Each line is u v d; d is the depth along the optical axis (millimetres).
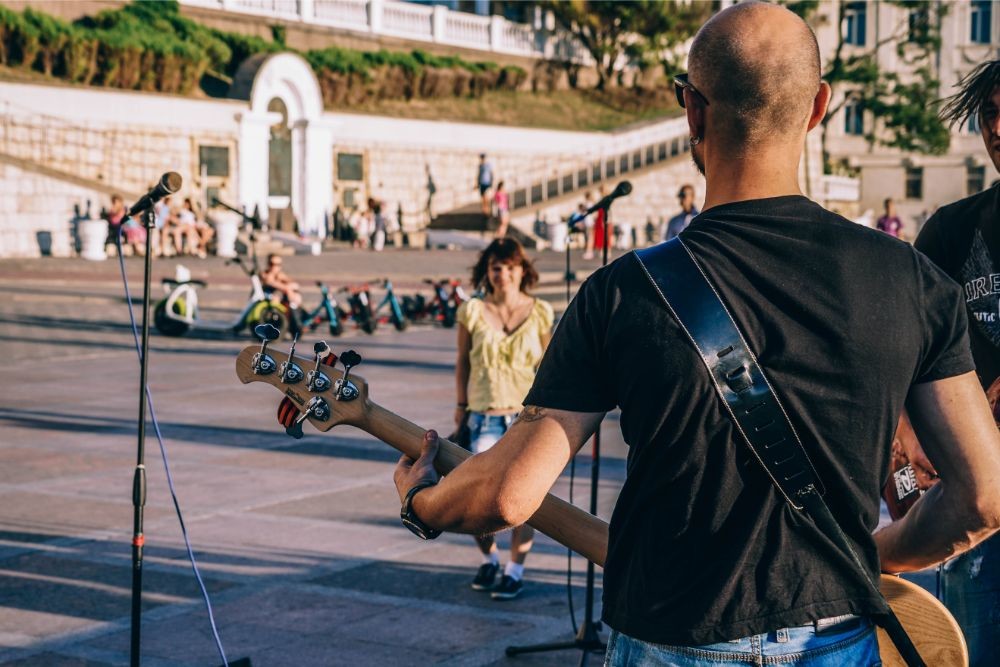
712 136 2039
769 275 1953
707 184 2080
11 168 30594
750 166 2018
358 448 9969
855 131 61906
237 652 5270
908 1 55844
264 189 38438
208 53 39469
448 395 12992
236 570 6508
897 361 1952
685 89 2059
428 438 2371
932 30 59219
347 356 2463
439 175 44156
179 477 8789
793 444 1917
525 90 52500
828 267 1955
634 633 1979
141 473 4402
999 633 3092
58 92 33156
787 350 1919
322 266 30734
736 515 1935
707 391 1918
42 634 5473
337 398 2482
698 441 1930
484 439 6281
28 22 33938
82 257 30984
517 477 1969
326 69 42344
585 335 2008
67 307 21766
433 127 43781
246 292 25516
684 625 1924
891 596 2350
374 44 46562
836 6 59094
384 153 42344
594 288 2029
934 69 60062
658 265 1984
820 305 1935
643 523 1993
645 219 48406
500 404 6254
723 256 1973
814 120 2082
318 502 8047
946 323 2016
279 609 5875
